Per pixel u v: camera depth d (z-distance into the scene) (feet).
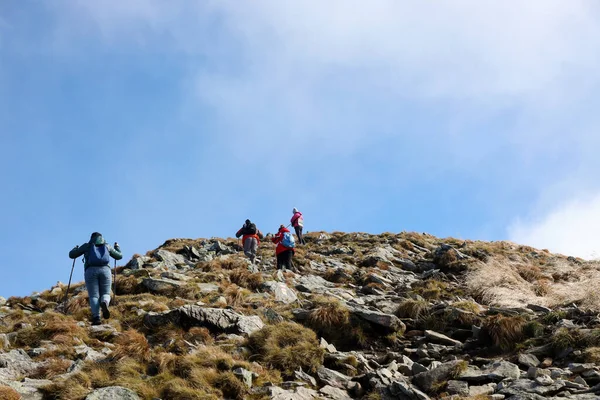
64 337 40.42
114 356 36.91
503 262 74.38
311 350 39.32
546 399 30.71
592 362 36.14
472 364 38.86
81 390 31.35
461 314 46.73
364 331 45.75
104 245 48.34
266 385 34.35
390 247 92.38
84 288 62.44
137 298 53.31
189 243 100.78
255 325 44.70
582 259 85.56
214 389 32.73
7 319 48.34
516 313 46.21
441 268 76.89
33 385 32.22
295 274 70.85
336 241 106.01
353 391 35.60
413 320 48.47
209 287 57.26
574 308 46.47
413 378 36.22
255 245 78.38
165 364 35.22
